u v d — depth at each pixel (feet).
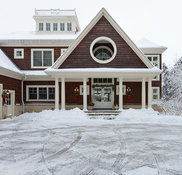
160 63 63.10
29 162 16.48
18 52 63.10
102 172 14.26
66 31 70.03
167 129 32.83
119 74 48.55
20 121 42.86
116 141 24.02
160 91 62.85
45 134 28.45
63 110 49.14
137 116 45.44
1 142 23.58
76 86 60.59
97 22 50.96
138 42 68.03
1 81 45.27
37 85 60.90
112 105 59.67
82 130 31.73
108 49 56.65
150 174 13.99
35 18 69.31
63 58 49.75
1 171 14.55
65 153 19.02
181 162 16.61
